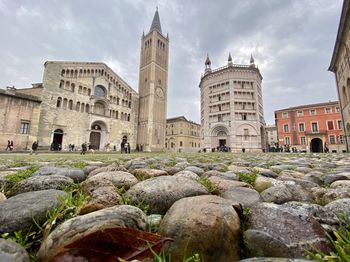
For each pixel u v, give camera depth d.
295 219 1.21
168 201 1.81
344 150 41.84
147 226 1.27
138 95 49.28
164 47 54.03
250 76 46.53
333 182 2.86
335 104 43.94
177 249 1.05
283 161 7.96
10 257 0.84
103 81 40.66
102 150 38.69
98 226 1.00
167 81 53.34
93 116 37.91
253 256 1.03
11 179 2.61
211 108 48.44
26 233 1.24
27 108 29.16
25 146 28.42
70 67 35.78
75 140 34.91
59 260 0.79
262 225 1.21
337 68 25.77
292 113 48.72
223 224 1.12
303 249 1.02
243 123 44.03
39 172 3.17
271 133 84.31
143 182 2.07
